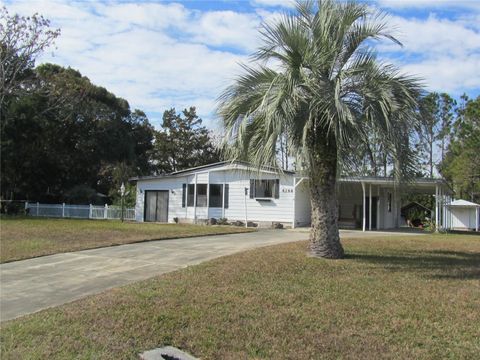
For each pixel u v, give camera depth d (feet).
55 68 138.00
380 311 21.58
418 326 19.58
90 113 128.36
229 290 25.40
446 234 71.97
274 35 32.81
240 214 84.94
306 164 35.06
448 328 19.30
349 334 18.72
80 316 21.68
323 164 34.71
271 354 17.02
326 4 33.12
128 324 20.34
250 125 34.04
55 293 27.48
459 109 123.34
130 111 151.53
